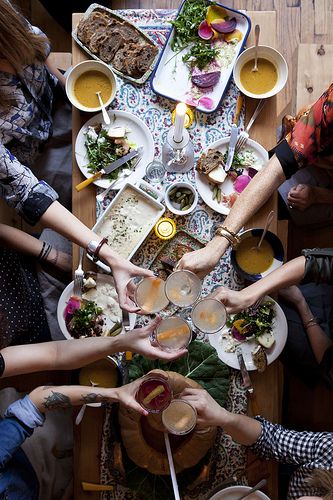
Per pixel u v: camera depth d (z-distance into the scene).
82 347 1.58
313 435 1.60
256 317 1.70
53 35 2.47
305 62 2.09
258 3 2.40
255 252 1.72
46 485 1.97
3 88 1.73
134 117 1.74
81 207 1.75
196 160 1.74
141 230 1.72
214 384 1.68
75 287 1.71
